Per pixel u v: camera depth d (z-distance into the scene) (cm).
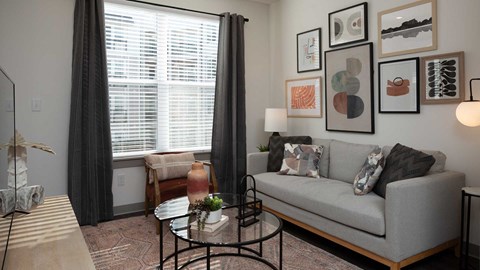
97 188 336
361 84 343
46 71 323
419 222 225
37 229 171
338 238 258
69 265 133
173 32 393
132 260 250
